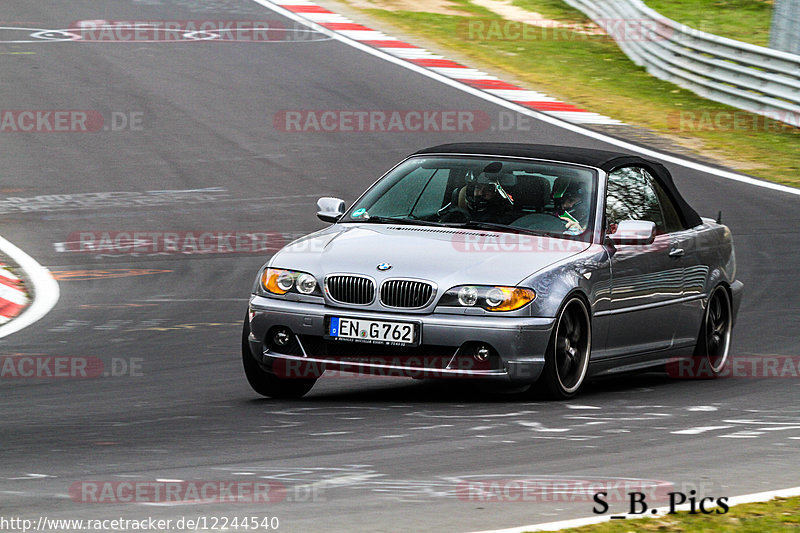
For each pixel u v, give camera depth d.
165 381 25.28
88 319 32.34
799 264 39.88
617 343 24.25
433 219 24.22
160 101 60.81
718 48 68.06
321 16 81.75
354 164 52.59
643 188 26.00
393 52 73.19
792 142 60.22
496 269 22.17
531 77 70.62
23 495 15.46
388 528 13.87
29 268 38.41
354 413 21.67
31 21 76.69
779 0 68.50
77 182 49.31
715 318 27.55
